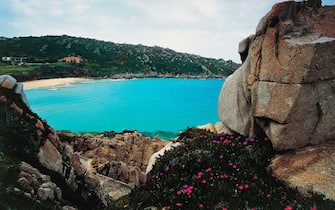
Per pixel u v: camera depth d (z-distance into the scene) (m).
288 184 8.19
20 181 8.00
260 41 10.24
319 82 9.09
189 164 9.73
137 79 122.38
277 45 9.66
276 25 9.92
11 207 6.98
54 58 133.88
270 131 9.62
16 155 9.34
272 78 9.49
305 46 8.82
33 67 100.56
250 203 7.62
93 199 11.86
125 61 158.50
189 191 8.09
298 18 10.12
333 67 9.03
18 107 10.62
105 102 58.38
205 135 11.84
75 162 12.67
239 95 11.38
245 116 11.02
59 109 48.91
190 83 115.94
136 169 20.34
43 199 8.21
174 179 9.22
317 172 8.12
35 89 69.56
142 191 9.41
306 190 7.76
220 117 12.56
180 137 12.68
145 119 44.72
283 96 9.14
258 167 9.15
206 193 8.25
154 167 10.71
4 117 9.92
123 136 27.42
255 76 10.19
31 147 9.92
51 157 10.45
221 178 8.76
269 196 7.62
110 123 41.12
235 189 8.21
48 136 11.48
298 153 9.10
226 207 7.50
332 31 9.43
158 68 165.88
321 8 10.38
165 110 52.81
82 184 11.97
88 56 151.88
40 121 11.30
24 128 10.12
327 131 9.25
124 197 9.70
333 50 8.88
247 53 11.84
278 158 9.30
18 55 128.00
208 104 60.53
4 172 8.03
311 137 9.26
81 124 39.78
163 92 79.69
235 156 9.77
